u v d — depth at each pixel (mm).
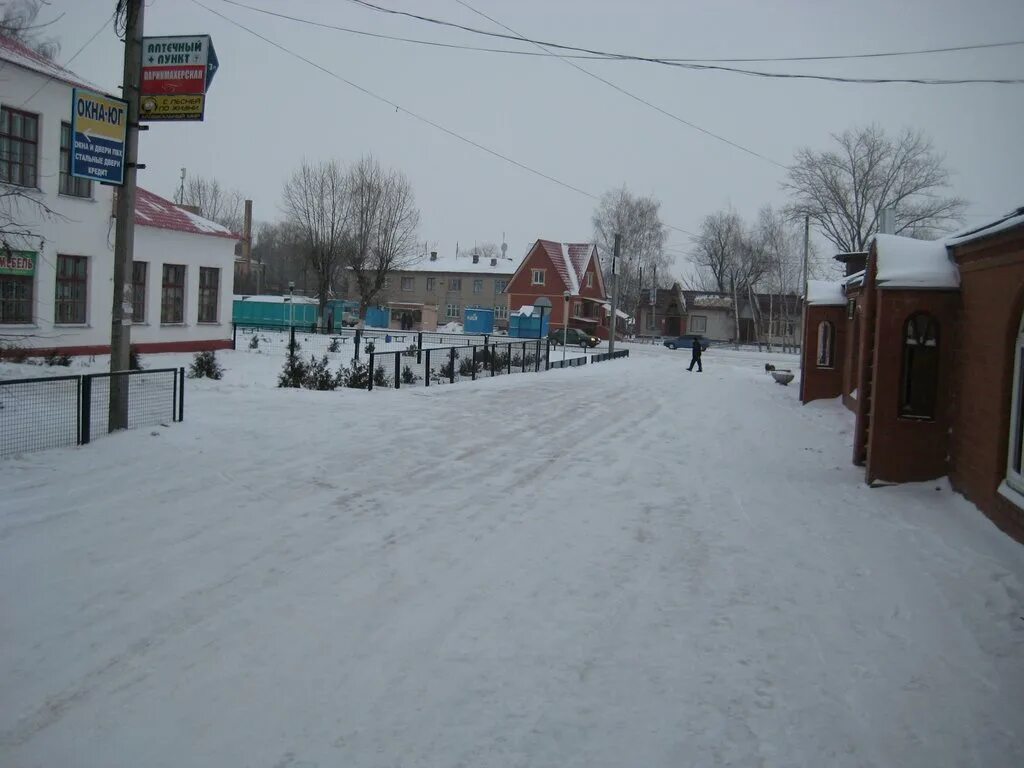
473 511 8523
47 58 23844
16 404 9758
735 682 4832
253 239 101438
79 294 25125
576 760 3920
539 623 5625
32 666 4660
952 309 10008
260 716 4211
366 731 4109
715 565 7074
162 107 11375
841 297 21594
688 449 13281
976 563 7168
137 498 8195
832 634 5605
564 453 12219
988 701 4672
